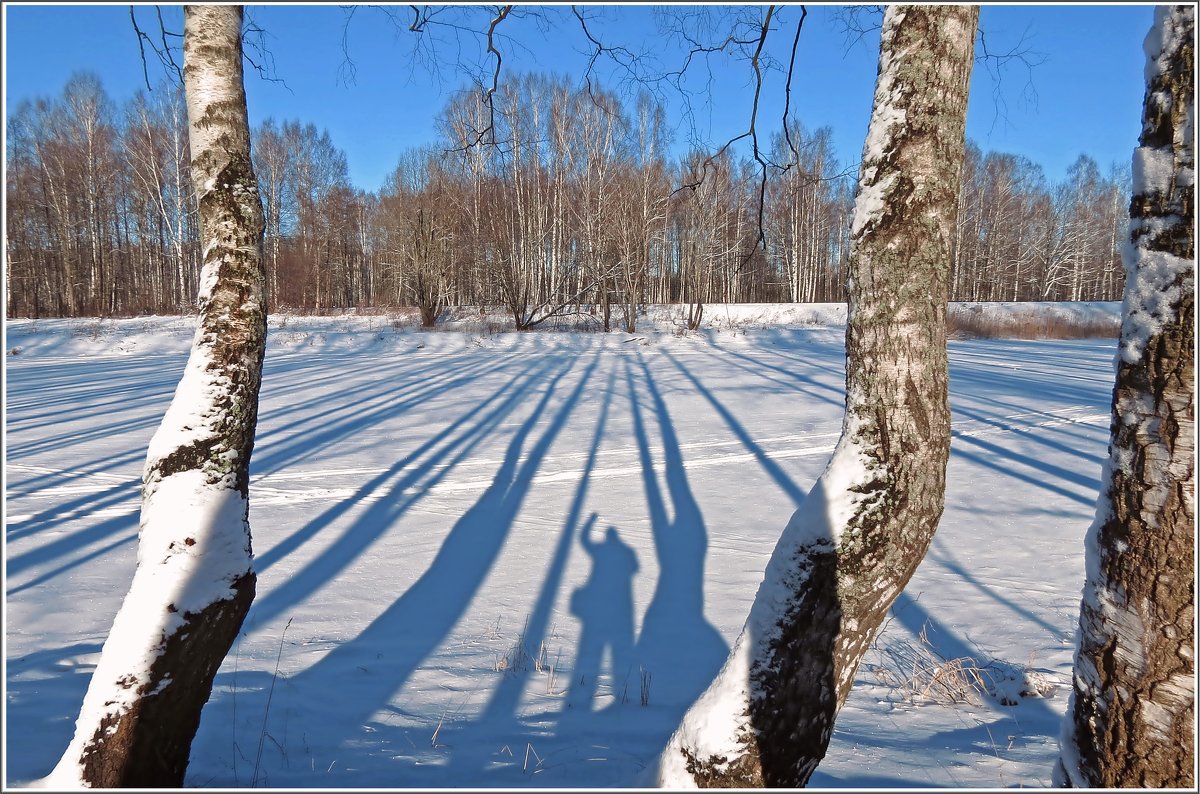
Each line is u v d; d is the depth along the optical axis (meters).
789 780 2.23
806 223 41.75
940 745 3.58
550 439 12.02
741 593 6.20
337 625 5.55
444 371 19.95
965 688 4.37
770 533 7.73
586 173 30.91
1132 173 2.06
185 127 35.44
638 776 2.62
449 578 6.55
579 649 5.16
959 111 2.14
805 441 11.76
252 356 2.83
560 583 6.44
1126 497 2.03
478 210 31.36
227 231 2.78
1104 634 2.09
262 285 2.88
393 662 4.89
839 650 2.23
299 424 12.98
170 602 2.60
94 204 38.31
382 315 35.09
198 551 2.65
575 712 4.12
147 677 2.55
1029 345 27.19
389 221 38.50
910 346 2.16
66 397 15.44
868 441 2.21
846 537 2.20
